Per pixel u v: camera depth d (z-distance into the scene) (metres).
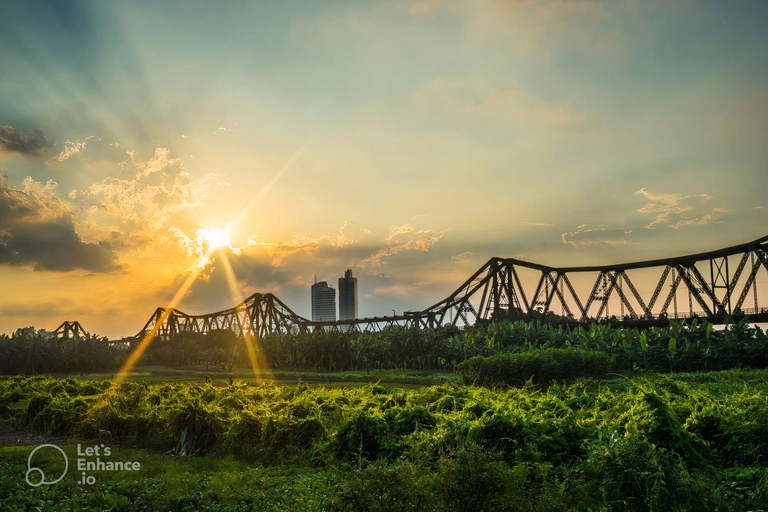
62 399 31.58
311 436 20.50
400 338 98.19
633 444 12.59
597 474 12.23
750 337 64.38
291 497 14.25
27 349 136.00
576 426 16.17
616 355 67.75
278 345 118.69
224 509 13.49
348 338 107.69
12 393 39.78
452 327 113.75
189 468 18.50
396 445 17.36
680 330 69.25
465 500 10.20
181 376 92.88
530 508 10.65
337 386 58.25
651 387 20.23
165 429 24.16
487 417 16.66
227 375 90.88
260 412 22.92
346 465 16.77
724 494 12.75
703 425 16.81
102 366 144.62
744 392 21.03
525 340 85.19
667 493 11.41
